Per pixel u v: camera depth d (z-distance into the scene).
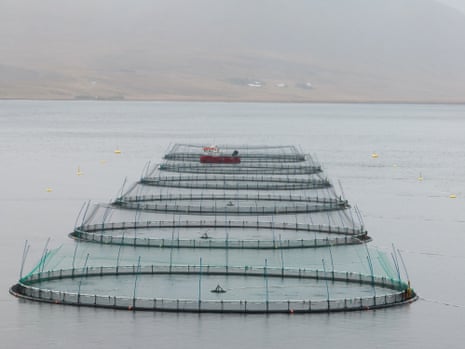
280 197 179.25
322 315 93.00
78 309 93.12
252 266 112.81
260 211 161.25
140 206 164.25
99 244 128.62
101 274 106.50
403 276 115.00
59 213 163.62
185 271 107.75
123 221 151.38
